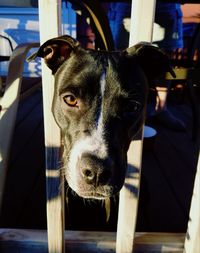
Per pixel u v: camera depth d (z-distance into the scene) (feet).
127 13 2.55
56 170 1.04
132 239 1.11
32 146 2.23
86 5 1.51
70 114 1.06
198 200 1.04
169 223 1.48
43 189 1.71
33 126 2.59
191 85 2.29
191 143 2.40
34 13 3.88
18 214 1.50
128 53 1.13
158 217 1.52
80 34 3.79
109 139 0.97
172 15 2.55
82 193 0.94
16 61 1.33
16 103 1.29
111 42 1.65
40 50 0.98
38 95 3.56
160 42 2.61
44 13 0.92
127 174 1.06
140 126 1.11
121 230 1.11
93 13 1.54
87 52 1.10
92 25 1.84
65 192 1.36
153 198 1.67
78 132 1.02
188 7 3.62
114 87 1.03
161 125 2.78
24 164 1.97
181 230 1.43
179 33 2.72
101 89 1.03
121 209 1.09
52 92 1.00
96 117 1.01
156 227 1.45
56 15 0.92
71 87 1.04
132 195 1.07
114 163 0.94
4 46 3.95
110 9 2.91
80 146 0.97
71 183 0.97
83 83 1.03
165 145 2.35
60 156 1.05
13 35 3.96
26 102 3.28
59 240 1.11
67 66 1.10
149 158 2.12
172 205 1.61
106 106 1.02
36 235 1.17
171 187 1.77
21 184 1.75
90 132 0.99
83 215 1.37
